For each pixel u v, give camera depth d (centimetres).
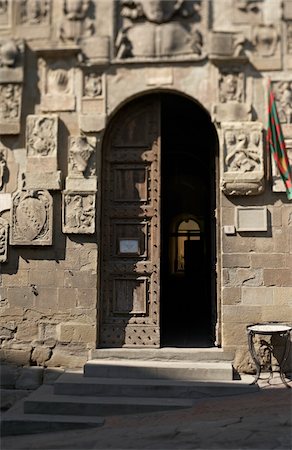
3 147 873
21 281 846
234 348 803
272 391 727
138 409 680
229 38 852
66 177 852
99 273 854
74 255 841
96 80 870
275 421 616
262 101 848
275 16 859
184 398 712
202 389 716
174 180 1502
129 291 862
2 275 849
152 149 881
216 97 848
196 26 866
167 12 867
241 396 711
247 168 823
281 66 847
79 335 827
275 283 813
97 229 846
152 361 802
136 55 866
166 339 925
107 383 728
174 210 1603
